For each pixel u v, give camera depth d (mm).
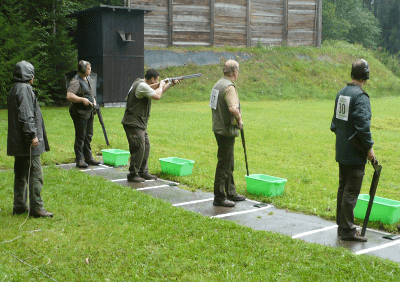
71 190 5832
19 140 4566
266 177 6523
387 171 8672
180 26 25719
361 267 3584
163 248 3934
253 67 25547
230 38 27312
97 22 17172
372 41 42688
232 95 5156
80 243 4023
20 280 3297
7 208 5039
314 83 25625
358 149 4211
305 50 28391
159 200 5539
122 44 17484
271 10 28328
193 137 11414
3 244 3945
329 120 15898
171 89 21984
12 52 15922
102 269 3508
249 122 14555
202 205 5570
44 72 16703
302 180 7332
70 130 11281
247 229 4484
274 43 28750
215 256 3762
